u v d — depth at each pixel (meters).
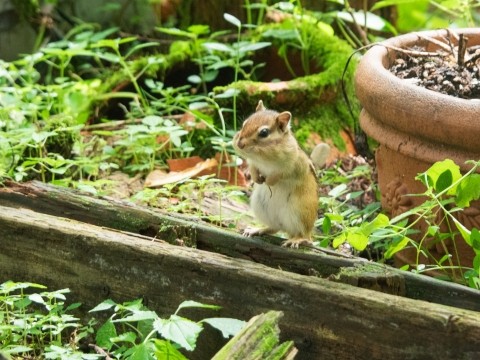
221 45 13.02
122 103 13.91
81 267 8.15
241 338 6.62
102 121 13.47
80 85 13.54
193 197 11.12
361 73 9.62
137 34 15.79
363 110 9.88
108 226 8.91
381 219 8.25
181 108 12.82
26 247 8.37
